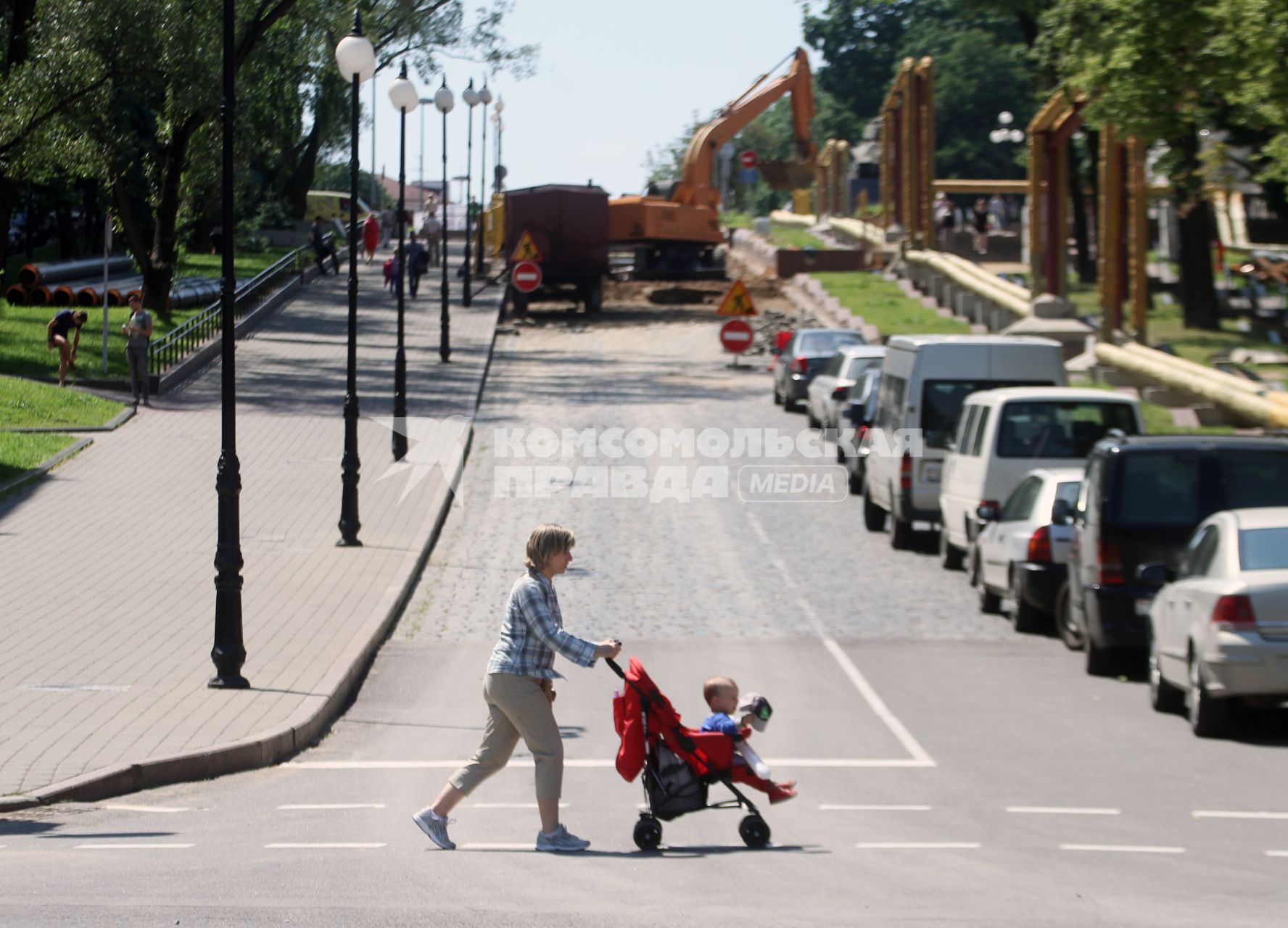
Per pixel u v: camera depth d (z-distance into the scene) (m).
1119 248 137.62
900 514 85.19
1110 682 56.94
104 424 113.69
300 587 71.44
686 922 24.91
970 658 61.66
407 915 25.55
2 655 55.84
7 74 135.38
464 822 37.22
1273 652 44.47
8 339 143.12
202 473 99.00
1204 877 29.61
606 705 54.19
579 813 38.66
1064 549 63.97
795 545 88.19
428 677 58.19
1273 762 43.66
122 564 73.44
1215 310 164.75
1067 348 147.38
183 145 163.75
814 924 24.69
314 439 115.00
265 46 168.88
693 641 64.62
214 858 32.12
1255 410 108.38
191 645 58.41
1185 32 94.94
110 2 134.38
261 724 47.28
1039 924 24.72
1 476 93.31
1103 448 57.16
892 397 89.50
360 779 43.25
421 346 178.12
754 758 33.84
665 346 191.38
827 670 59.22
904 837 34.69
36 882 29.05
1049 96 154.25
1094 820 36.59
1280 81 84.69
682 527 92.75
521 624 32.53
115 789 40.84
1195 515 55.22
